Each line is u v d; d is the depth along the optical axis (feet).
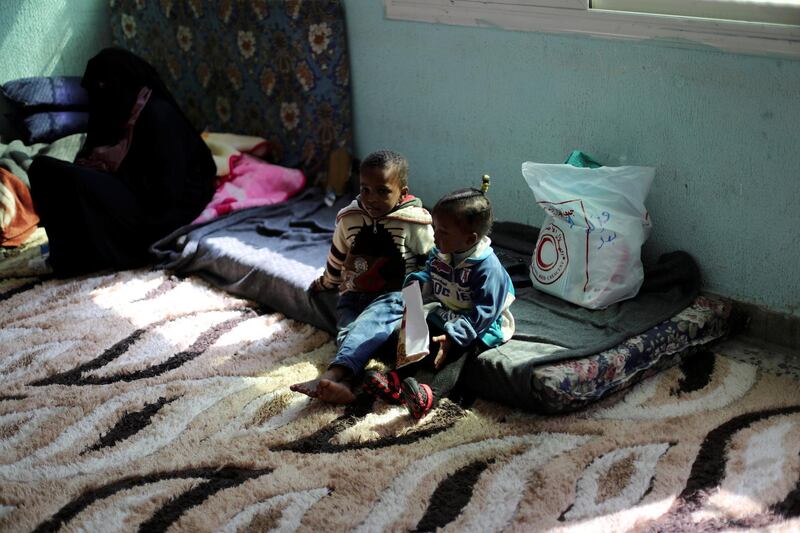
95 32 16.03
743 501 7.16
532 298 10.14
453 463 7.80
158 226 12.64
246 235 12.34
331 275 10.02
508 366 8.53
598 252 9.70
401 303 9.34
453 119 12.12
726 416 8.36
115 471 7.88
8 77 15.28
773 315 9.71
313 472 7.74
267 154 14.55
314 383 8.78
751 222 9.59
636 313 9.60
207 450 8.15
